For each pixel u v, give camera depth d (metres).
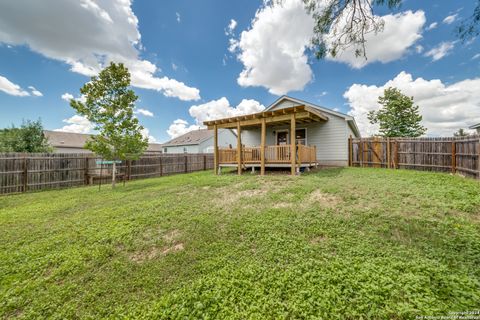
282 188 6.05
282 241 3.18
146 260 3.08
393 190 5.05
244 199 5.33
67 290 2.53
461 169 7.30
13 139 11.07
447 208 3.80
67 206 5.80
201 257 3.00
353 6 3.37
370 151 10.88
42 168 8.82
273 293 2.15
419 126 16.94
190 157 15.25
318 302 1.96
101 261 3.07
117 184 9.73
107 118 8.11
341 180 6.65
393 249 2.75
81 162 10.03
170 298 2.26
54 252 3.34
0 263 3.08
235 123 10.10
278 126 13.26
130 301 2.32
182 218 4.34
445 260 2.45
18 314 2.24
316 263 2.58
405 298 1.92
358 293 2.01
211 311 2.01
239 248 3.14
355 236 3.15
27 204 6.20
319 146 11.99
